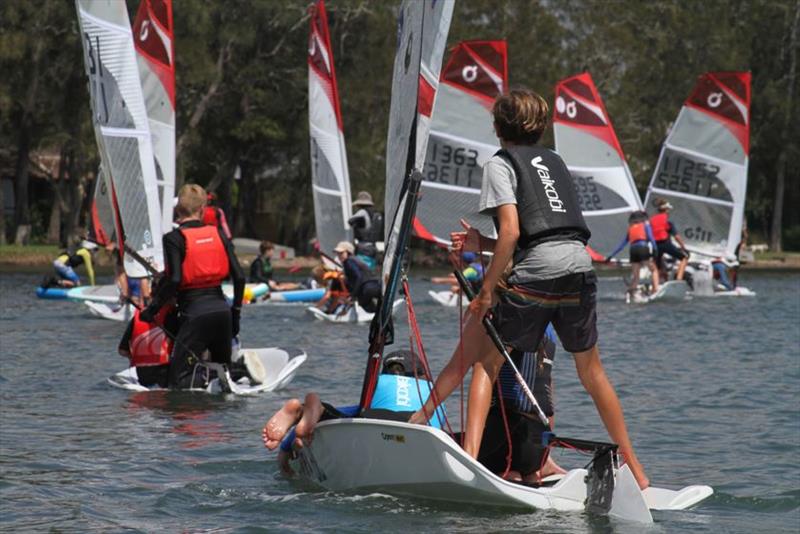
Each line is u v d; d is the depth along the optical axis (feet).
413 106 72.59
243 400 109.29
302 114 505.66
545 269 66.03
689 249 323.57
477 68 280.92
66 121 465.47
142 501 68.33
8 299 261.85
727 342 172.45
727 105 318.04
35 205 581.53
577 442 67.05
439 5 71.97
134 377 120.57
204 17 449.06
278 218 574.15
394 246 74.28
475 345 68.33
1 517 64.49
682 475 78.13
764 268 537.24
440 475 66.39
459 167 282.97
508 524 62.75
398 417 72.43
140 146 162.71
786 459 83.30
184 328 115.03
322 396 112.37
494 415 72.59
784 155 636.89
